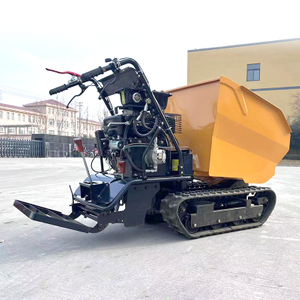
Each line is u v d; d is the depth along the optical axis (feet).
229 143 16.78
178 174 15.42
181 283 10.37
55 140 125.90
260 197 18.56
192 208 15.74
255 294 9.59
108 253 13.46
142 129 14.88
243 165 17.53
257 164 18.26
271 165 19.11
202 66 99.04
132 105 14.23
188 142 17.52
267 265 12.00
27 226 18.20
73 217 16.08
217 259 12.64
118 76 15.12
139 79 14.10
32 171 54.80
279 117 18.76
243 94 16.94
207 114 16.37
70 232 16.98
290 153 92.94
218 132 16.17
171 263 12.19
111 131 14.80
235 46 96.32
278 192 31.68
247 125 17.25
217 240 15.33
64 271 11.46
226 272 11.30
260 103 17.75
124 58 13.87
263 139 18.20
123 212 13.83
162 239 15.55
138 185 14.10
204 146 16.43
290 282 10.47
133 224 14.05
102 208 13.28
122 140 14.55
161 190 16.28
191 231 15.70
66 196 27.76
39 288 10.05
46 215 13.09
